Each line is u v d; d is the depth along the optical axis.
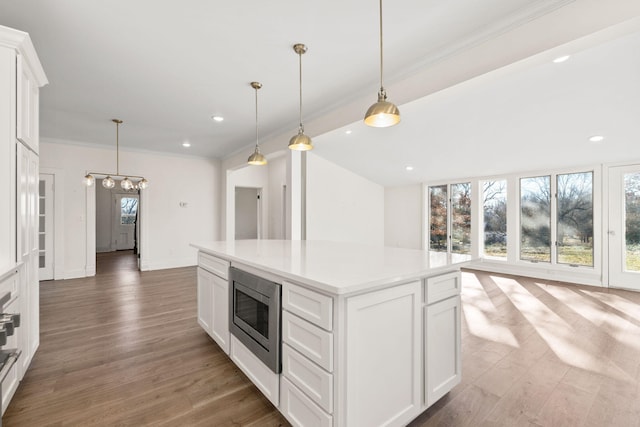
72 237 5.18
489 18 2.00
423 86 2.57
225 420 1.64
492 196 5.68
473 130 3.81
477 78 2.20
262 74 2.79
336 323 1.24
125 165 5.70
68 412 1.69
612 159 4.29
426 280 1.59
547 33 1.83
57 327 2.94
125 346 2.53
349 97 3.28
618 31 1.64
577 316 3.20
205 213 6.58
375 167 6.07
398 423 1.45
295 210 4.46
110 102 3.44
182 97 3.30
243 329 1.95
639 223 4.21
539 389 1.89
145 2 1.85
